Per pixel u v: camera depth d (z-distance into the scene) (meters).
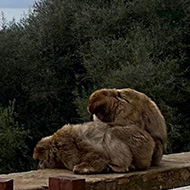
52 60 20.83
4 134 17.50
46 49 20.69
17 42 20.66
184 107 18.62
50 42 20.81
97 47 18.72
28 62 20.61
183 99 18.09
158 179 6.03
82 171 5.87
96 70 18.36
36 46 20.67
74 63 20.97
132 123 6.05
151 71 17.03
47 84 20.48
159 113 6.36
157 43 18.64
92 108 6.17
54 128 20.69
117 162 5.91
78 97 18.33
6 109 18.08
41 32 20.81
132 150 5.97
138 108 6.12
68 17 20.89
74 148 6.11
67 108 20.77
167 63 17.81
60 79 20.88
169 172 6.14
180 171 6.29
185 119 18.41
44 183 5.41
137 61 17.47
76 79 20.69
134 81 17.06
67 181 3.55
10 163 18.30
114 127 6.04
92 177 5.68
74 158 6.08
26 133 18.02
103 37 19.50
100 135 6.06
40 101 20.52
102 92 6.21
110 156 5.95
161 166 6.30
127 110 6.08
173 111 17.48
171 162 6.64
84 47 20.17
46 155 6.32
